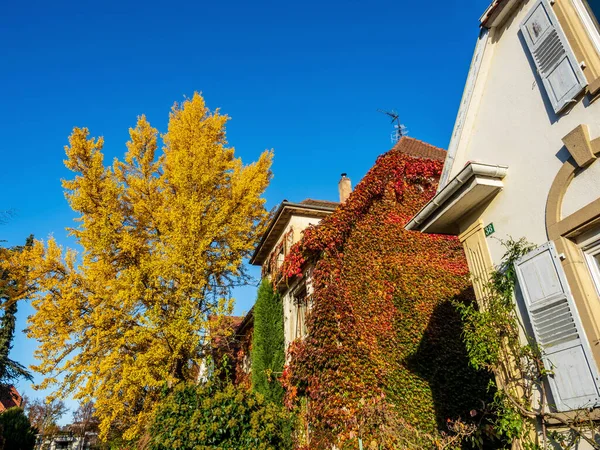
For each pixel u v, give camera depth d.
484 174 5.64
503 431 5.32
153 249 16.45
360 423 8.77
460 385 10.23
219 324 15.69
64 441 42.28
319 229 11.34
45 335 14.88
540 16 5.38
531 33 5.50
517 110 5.71
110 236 14.92
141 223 17.39
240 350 18.81
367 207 12.34
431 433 9.22
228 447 7.32
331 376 9.60
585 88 4.61
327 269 10.84
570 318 4.36
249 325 18.66
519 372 5.02
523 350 4.83
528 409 4.75
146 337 14.19
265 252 17.94
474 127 6.55
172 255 14.96
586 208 4.39
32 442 26.00
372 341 10.30
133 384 14.04
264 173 18.31
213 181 17.33
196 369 16.98
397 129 19.03
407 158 13.73
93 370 14.31
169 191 17.95
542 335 4.66
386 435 8.52
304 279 12.77
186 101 18.66
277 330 14.12
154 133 18.33
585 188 4.54
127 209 17.56
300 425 10.51
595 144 4.41
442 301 11.56
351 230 11.75
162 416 7.53
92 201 15.57
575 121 4.75
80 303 15.38
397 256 12.02
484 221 6.04
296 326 13.14
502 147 5.88
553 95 5.03
